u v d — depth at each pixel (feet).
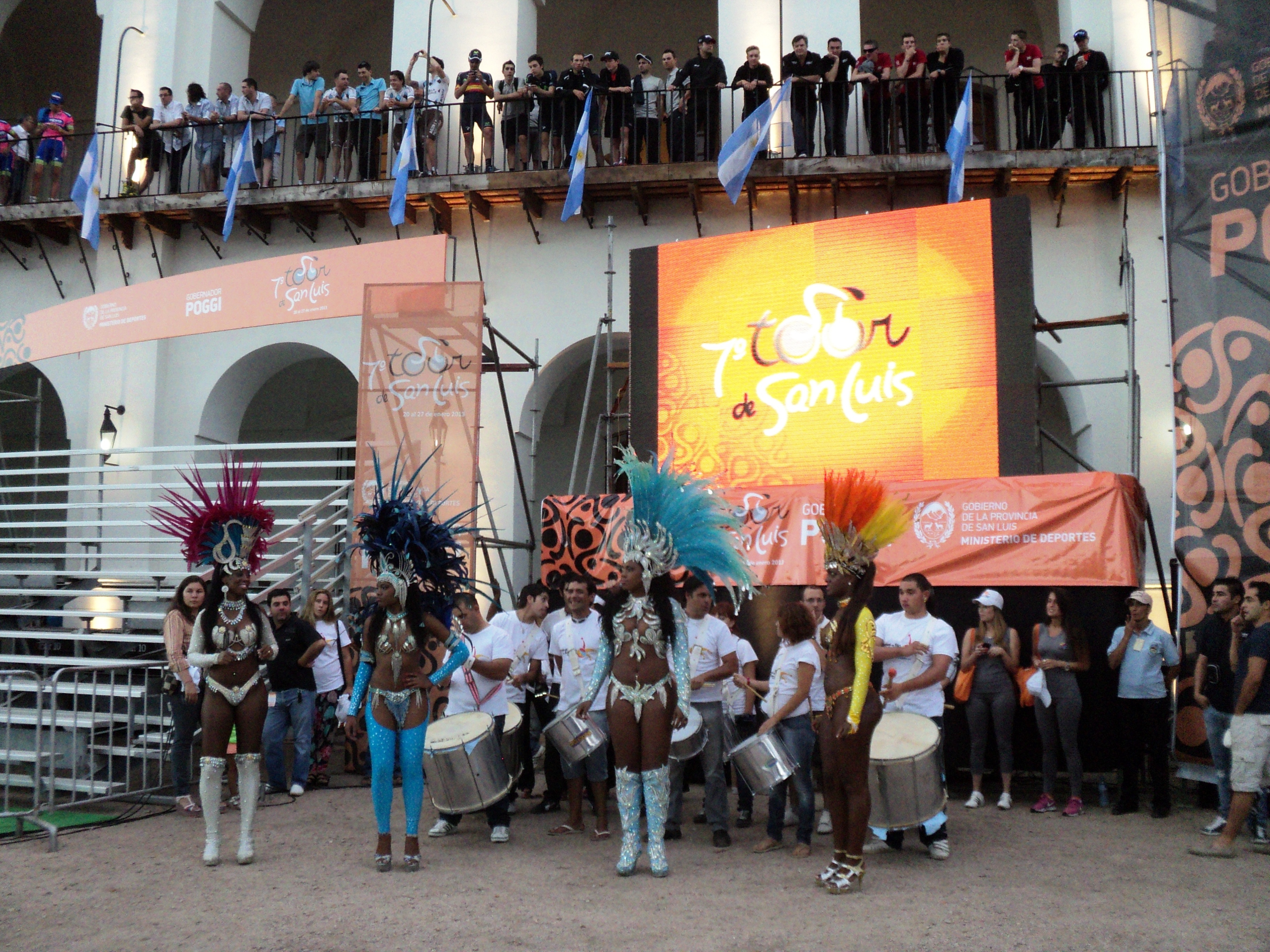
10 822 24.77
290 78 63.26
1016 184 44.06
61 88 68.80
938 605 28.89
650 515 20.56
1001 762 26.68
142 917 17.16
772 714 22.25
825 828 23.65
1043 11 52.70
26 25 67.36
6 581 45.91
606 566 32.27
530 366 43.39
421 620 20.77
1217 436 27.35
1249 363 27.02
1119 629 26.78
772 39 47.75
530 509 44.91
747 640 31.07
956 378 33.35
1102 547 27.58
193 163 51.65
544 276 47.14
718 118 46.24
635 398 37.11
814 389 34.91
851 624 18.63
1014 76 43.09
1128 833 23.71
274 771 28.07
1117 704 26.86
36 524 41.29
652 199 46.68
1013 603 28.19
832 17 46.80
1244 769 21.39
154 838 23.16
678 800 23.30
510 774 25.79
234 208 45.88
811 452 34.68
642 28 60.08
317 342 49.08
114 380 50.24
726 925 16.58
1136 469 33.47
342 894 18.51
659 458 21.62
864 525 18.83
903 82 44.09
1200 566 27.17
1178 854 21.63
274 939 15.98
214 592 21.31
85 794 28.48
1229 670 23.22
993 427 32.78
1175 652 25.98
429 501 33.65
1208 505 27.30
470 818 25.54
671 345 36.94
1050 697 26.21
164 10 52.75
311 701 28.53
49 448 63.67
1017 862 20.92
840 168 42.83
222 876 19.81
